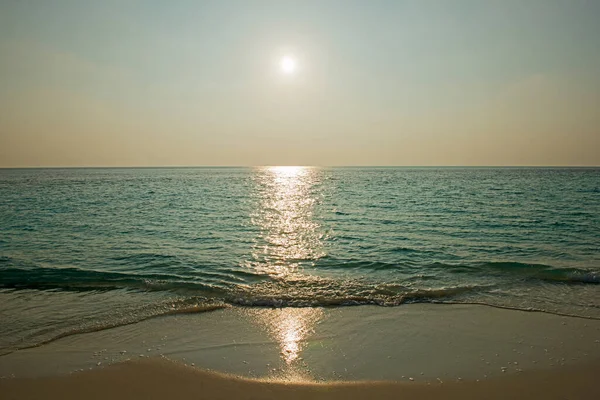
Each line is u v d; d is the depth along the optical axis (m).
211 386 6.02
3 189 59.16
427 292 10.94
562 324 8.61
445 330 8.30
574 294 10.85
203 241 19.42
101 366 6.69
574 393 5.82
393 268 13.97
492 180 84.81
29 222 25.53
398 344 7.58
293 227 23.78
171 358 6.98
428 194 46.78
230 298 10.56
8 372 6.50
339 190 57.03
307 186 69.12
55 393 5.87
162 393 5.84
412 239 19.56
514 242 18.58
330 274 13.27
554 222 24.45
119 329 8.46
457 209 31.52
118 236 20.72
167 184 77.00
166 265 14.59
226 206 36.19
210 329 8.42
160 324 8.73
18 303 10.27
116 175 140.00
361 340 7.79
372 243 18.66
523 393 5.82
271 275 13.12
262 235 21.16
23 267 14.17
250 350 7.34
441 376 6.30
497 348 7.37
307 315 9.27
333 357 7.02
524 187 59.19
